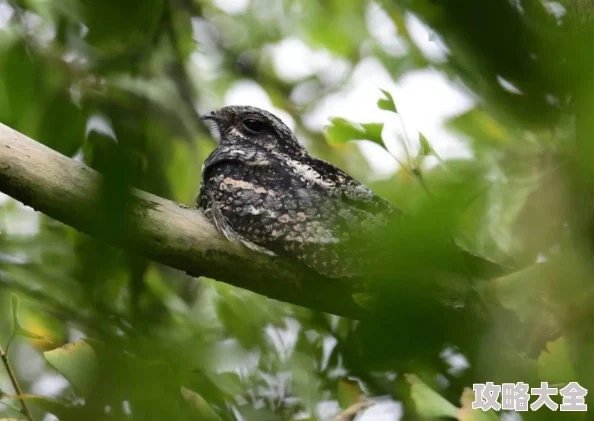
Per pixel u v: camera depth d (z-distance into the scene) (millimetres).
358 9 6977
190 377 6594
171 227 6586
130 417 6496
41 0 6633
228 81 6969
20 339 6699
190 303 6785
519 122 4223
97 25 4105
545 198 6016
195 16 6918
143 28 4145
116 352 6500
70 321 6664
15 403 6566
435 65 6484
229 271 6609
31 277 6719
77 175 6555
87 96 6648
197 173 6812
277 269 6625
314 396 6617
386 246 4223
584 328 5352
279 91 7008
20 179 6555
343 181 6672
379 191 6730
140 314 6633
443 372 6523
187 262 6594
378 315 4348
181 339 6629
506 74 3697
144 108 6680
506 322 6027
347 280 6617
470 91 4395
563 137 4953
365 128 6539
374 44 6961
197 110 6887
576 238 5004
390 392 6594
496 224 6609
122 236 3799
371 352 4449
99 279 6637
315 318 6660
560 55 3488
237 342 6652
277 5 7000
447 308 4457
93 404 6496
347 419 6512
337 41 6992
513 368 6066
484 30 3627
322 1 6988
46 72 6648
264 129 6746
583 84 3391
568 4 4488
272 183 6660
